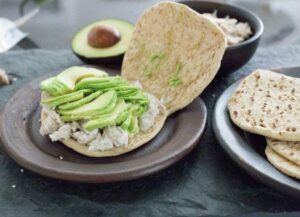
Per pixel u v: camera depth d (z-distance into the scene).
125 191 0.44
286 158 0.43
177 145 0.45
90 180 0.41
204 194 0.44
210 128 0.51
